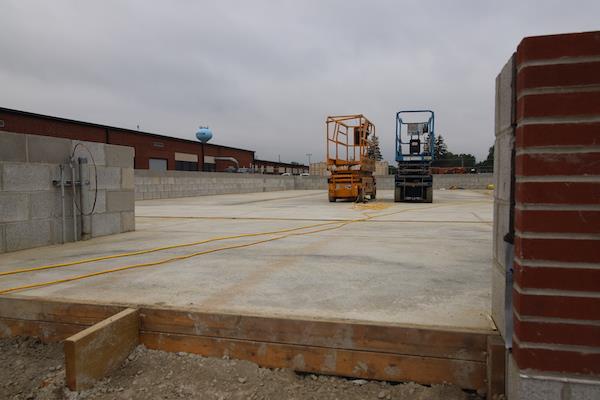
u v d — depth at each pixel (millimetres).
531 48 1799
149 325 2914
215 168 34781
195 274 4059
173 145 29250
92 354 2506
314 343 2629
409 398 2363
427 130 16266
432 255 5039
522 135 1836
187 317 2842
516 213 1960
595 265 1783
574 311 1820
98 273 4098
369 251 5336
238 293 3342
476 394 2395
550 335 1854
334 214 11188
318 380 2582
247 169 35188
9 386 2602
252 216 10672
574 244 1800
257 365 2709
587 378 1824
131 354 2826
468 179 31203
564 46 1764
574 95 1762
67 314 3100
